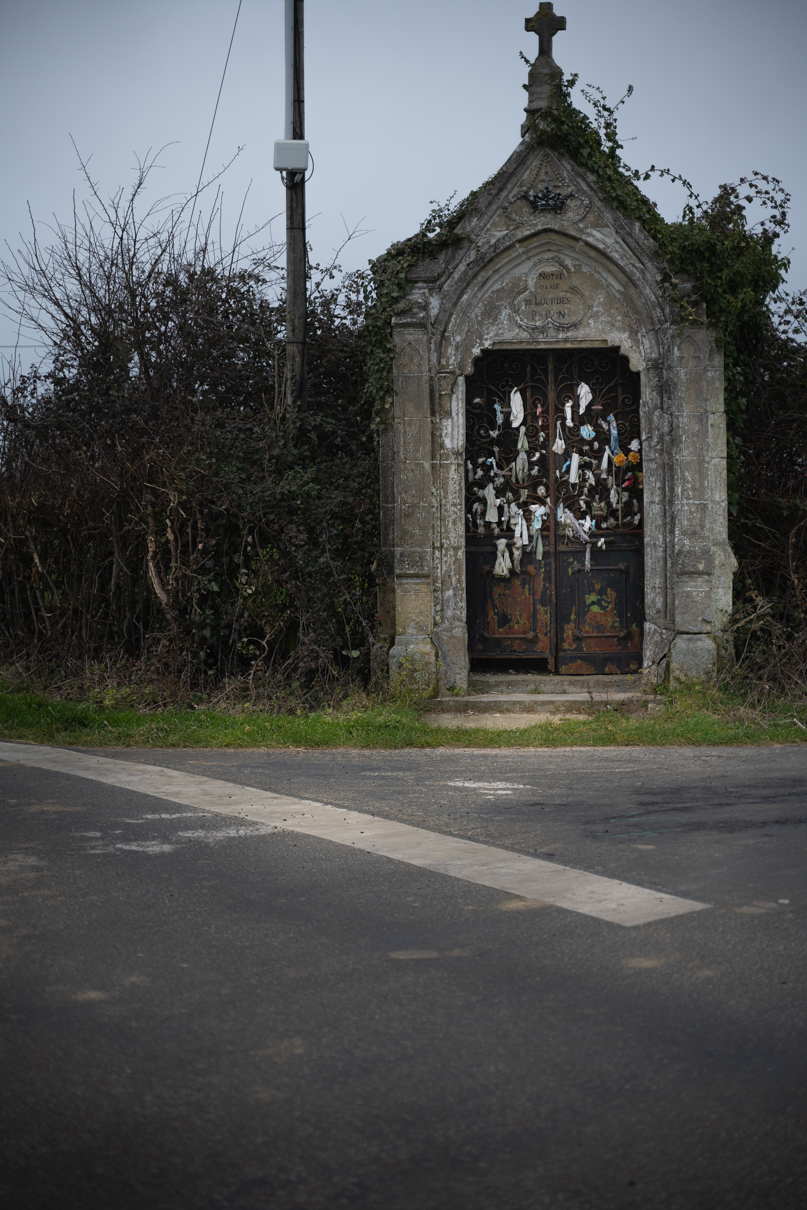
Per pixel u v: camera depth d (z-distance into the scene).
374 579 12.57
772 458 12.85
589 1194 2.83
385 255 12.17
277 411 13.04
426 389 12.08
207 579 12.19
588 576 12.61
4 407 14.25
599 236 11.94
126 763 8.88
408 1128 3.13
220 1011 3.91
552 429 12.56
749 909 4.99
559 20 11.98
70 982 4.18
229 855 5.95
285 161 12.73
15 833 6.46
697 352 11.85
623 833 6.41
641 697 11.80
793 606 12.32
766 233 12.79
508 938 4.63
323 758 9.32
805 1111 3.22
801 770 8.39
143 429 13.56
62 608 13.27
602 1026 3.77
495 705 11.87
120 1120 3.19
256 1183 2.88
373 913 4.97
